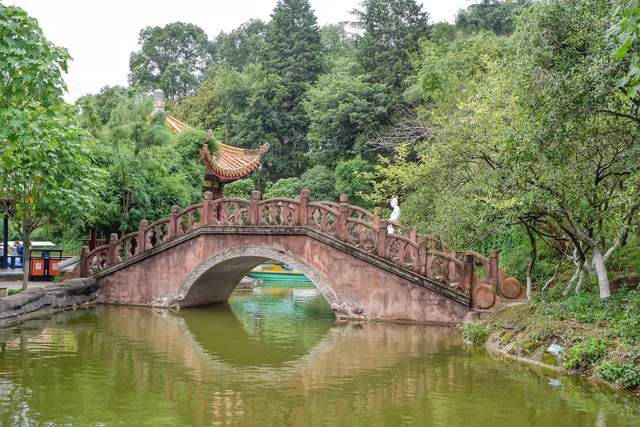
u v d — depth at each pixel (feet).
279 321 59.93
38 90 38.58
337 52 181.78
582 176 42.32
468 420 28.40
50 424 26.89
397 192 81.76
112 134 75.87
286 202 61.72
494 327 47.65
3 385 33.27
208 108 176.65
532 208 44.34
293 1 166.40
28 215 60.13
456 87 85.71
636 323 36.83
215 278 69.87
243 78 160.86
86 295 66.74
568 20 36.65
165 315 61.93
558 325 41.34
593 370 35.65
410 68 126.11
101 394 31.99
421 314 56.70
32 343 45.09
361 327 55.42
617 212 42.32
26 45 37.27
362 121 121.39
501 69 51.96
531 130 38.11
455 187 57.11
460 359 41.75
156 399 31.30
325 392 33.22
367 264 58.39
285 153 160.35
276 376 36.81
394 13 135.44
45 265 78.33
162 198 82.58
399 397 32.27
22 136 39.65
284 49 165.37
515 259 67.72
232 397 32.04
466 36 124.06
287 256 61.00
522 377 36.55
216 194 106.11
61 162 51.98
